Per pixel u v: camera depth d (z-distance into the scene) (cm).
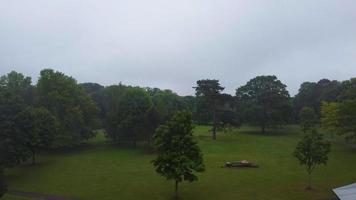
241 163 7444
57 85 9594
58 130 8569
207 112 10425
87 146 10012
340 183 6231
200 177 6775
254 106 11431
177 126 5744
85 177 6988
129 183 6538
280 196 5662
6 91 7719
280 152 8694
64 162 8200
